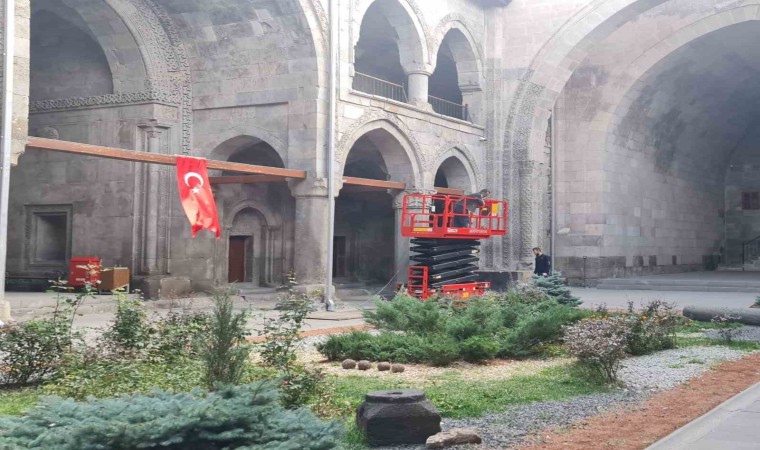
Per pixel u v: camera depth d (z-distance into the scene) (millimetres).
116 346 10312
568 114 33156
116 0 21188
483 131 29703
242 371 7898
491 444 7027
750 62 35250
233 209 25000
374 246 32750
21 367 9648
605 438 7137
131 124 22375
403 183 25422
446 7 27234
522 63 29516
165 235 22562
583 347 10109
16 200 24234
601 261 32500
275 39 21906
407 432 7105
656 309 14656
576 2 28781
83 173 23234
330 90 21828
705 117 39656
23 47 15758
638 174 35906
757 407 8180
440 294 20500
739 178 46281
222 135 22891
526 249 29219
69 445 4617
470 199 23406
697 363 12047
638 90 32688
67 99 23297
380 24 29031
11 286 24016
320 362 12164
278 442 4910
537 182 29734
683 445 6496
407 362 12133
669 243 39125
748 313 17406
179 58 22891
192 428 4922
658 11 31156
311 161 21688
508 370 11578
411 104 26078
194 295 22766
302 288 21484
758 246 45375
